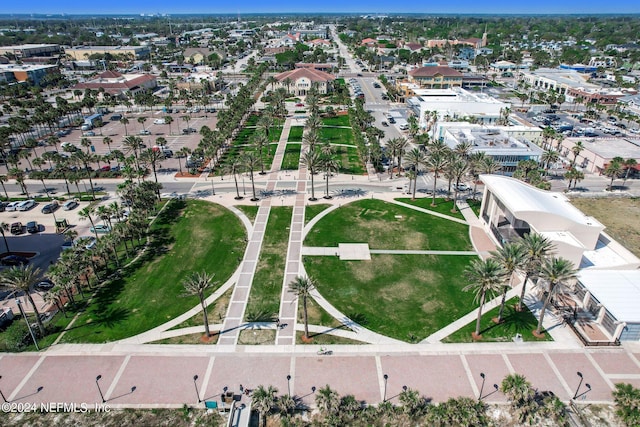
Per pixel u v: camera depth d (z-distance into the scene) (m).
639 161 137.38
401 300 81.19
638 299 74.12
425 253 96.38
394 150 136.62
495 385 62.97
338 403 56.84
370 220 111.19
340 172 143.88
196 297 82.38
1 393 62.12
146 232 105.62
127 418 58.75
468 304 79.94
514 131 162.75
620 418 57.78
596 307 75.06
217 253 96.75
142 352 69.19
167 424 58.03
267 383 63.53
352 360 67.50
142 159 128.75
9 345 69.56
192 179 139.38
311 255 95.75
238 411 58.12
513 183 103.56
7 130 162.25
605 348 69.62
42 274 89.56
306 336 71.25
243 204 120.81
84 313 78.00
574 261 82.38
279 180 137.75
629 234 105.69
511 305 79.50
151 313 77.94
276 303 80.31
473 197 125.12
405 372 65.25
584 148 148.38
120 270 90.69
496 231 99.38
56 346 70.44
